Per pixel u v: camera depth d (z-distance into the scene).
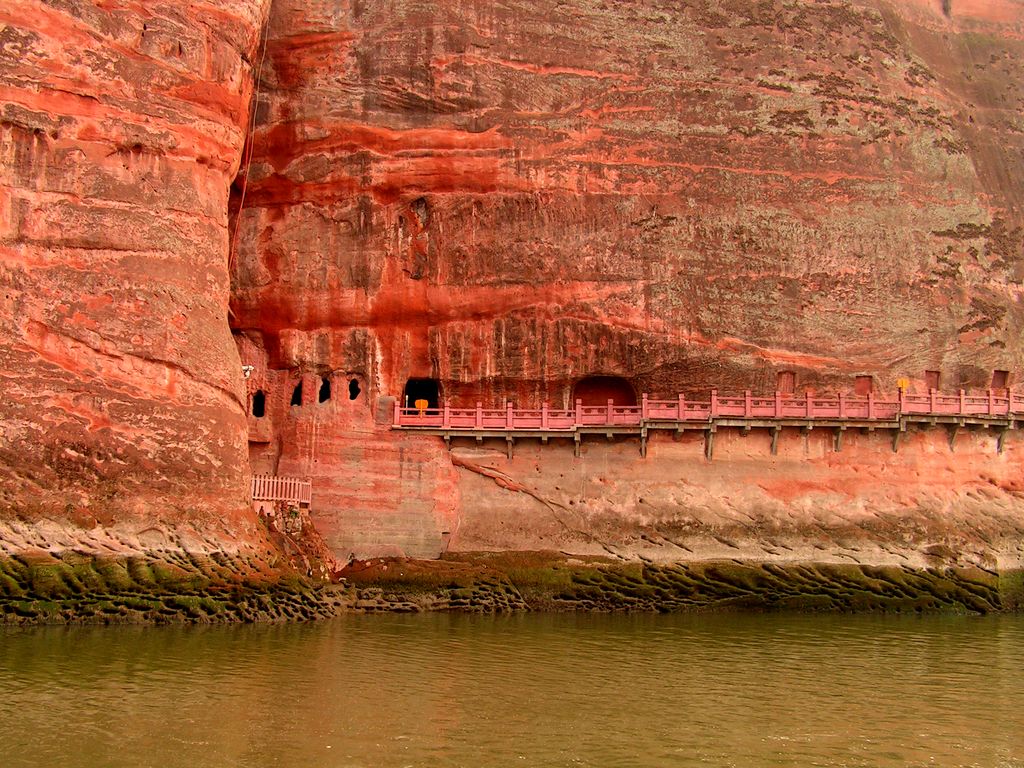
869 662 28.83
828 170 42.66
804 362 40.50
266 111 40.56
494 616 35.12
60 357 29.75
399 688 24.33
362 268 39.69
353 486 38.88
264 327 39.94
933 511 39.56
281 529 35.53
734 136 42.22
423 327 39.78
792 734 21.86
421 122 40.44
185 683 23.70
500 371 39.59
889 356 41.31
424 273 39.81
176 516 30.36
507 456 39.59
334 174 40.12
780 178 42.09
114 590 28.80
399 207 40.12
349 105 40.41
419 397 41.94
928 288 42.34
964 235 43.84
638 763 19.81
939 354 41.84
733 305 40.38
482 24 41.44
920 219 43.25
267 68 40.72
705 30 43.78
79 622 28.33
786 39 44.31
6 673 23.59
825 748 21.02
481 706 23.16
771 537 38.66
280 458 39.38
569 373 39.62
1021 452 41.28
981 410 40.50
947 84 47.31
